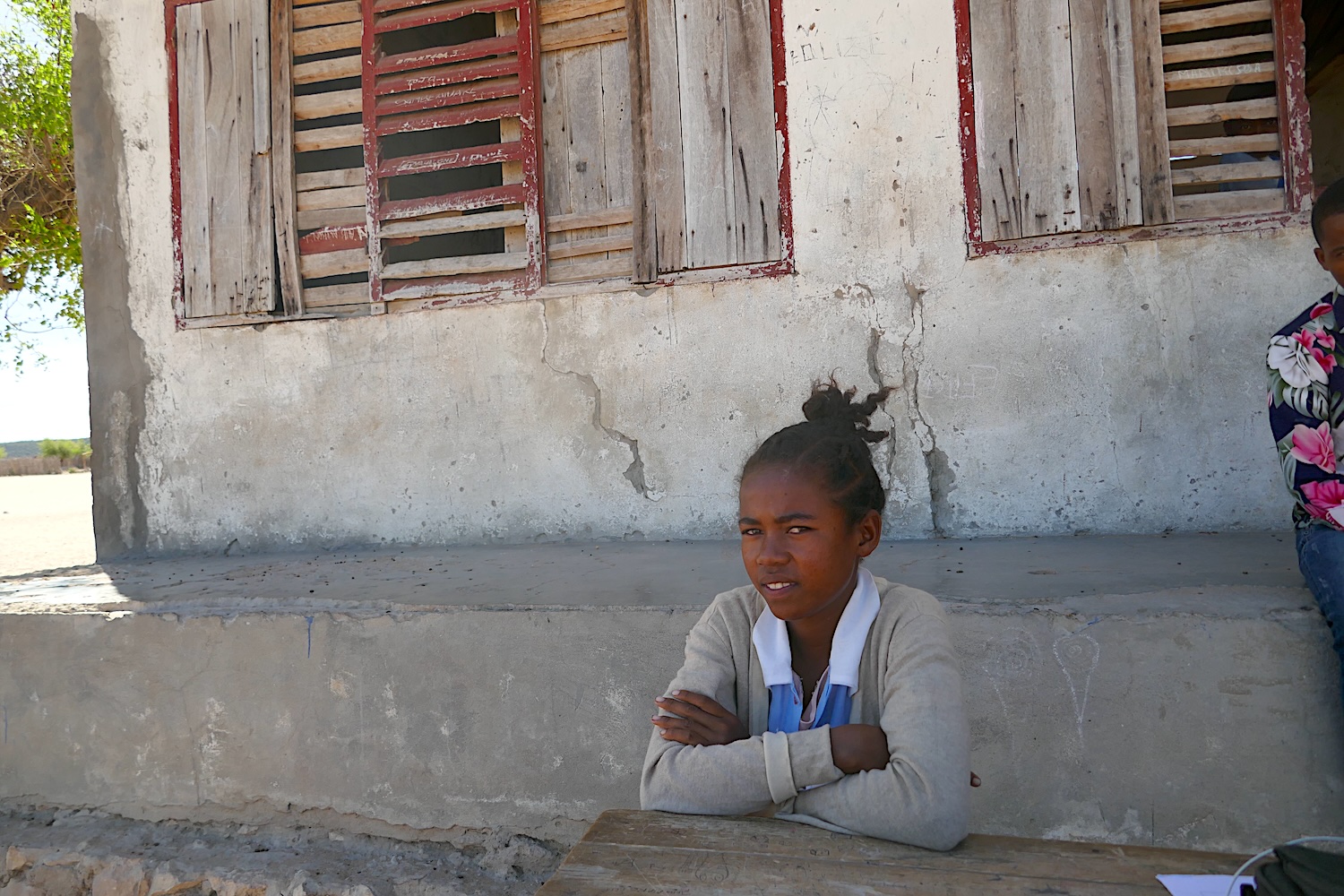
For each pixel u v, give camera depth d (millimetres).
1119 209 3404
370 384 4215
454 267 4125
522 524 4059
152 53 4422
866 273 3674
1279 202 3316
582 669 2500
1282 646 2068
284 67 4285
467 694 2602
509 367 4062
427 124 4172
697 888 1031
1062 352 3477
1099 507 3449
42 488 19641
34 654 2994
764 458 1361
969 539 3492
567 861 1107
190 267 4391
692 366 3865
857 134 3674
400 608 2686
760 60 3779
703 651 1473
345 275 4844
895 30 3629
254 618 2795
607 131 3990
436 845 2641
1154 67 3375
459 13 4129
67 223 7469
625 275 3965
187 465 4414
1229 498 3330
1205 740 2111
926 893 1006
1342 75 5270
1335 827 2037
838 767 1228
